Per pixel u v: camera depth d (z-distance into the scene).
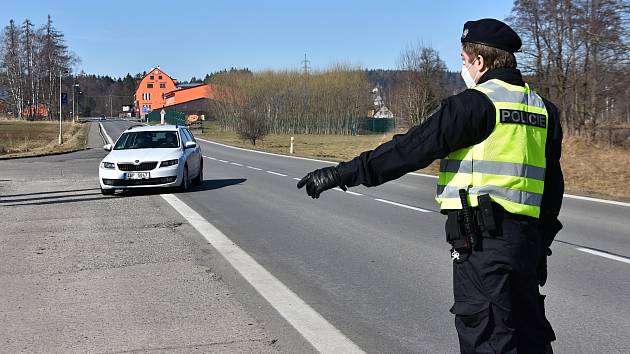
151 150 15.57
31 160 29.50
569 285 6.40
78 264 7.54
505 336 2.94
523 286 2.98
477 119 2.95
